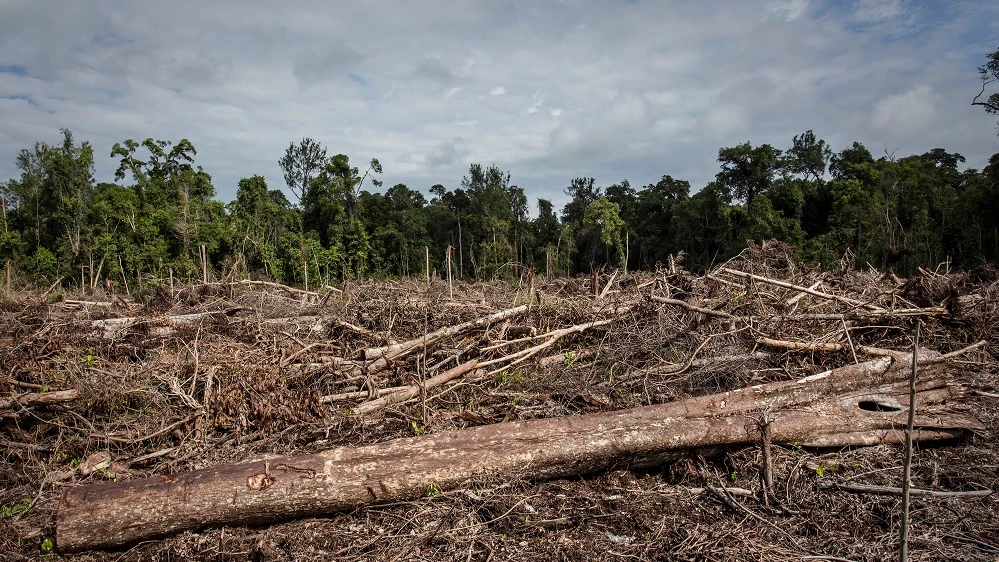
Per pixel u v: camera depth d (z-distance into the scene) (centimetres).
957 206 2997
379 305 915
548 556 356
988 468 437
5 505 448
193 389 602
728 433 447
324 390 643
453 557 358
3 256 3525
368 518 406
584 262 4512
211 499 387
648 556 355
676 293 845
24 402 555
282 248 3694
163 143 4022
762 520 382
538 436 448
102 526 373
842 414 474
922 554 341
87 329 758
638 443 440
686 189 4775
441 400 627
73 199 3800
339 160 4366
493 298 1048
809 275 918
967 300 780
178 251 3391
